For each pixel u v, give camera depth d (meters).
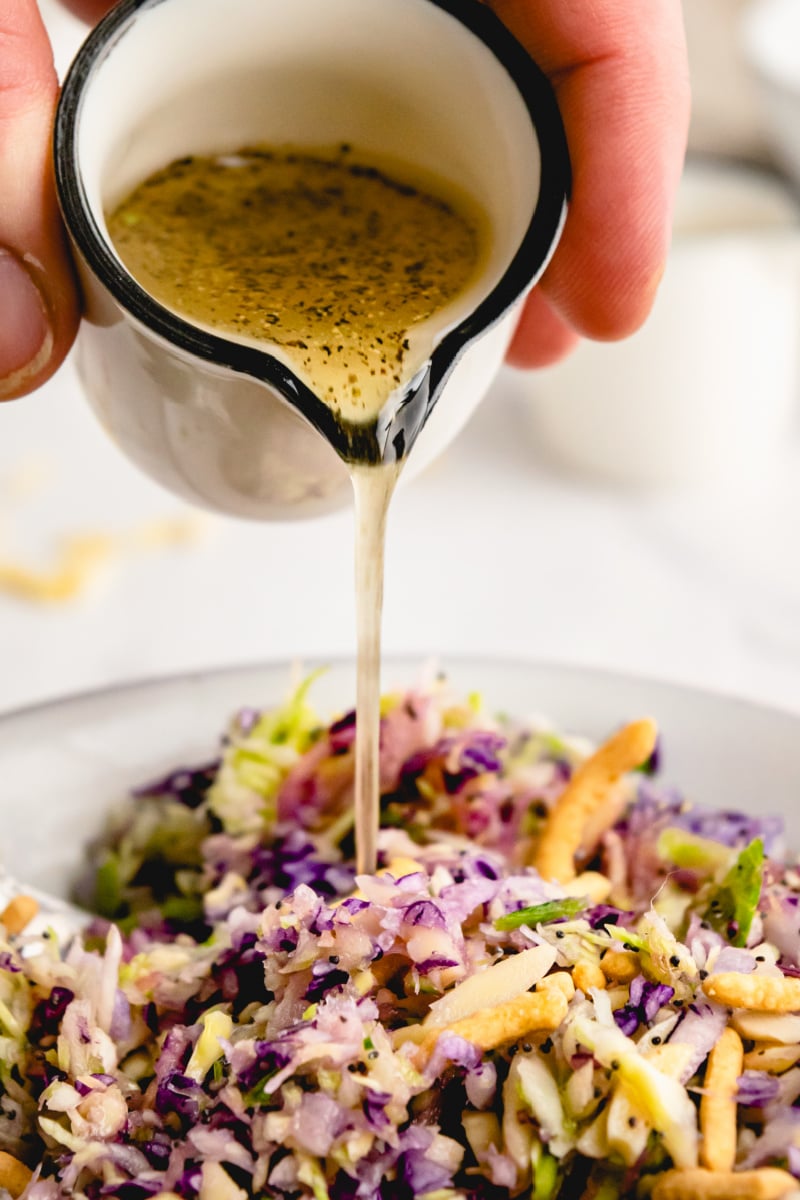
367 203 0.32
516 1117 0.29
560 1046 0.29
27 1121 0.31
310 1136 0.28
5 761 0.36
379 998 0.30
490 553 0.49
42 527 0.50
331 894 0.34
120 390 0.31
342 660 0.38
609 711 0.37
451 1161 0.29
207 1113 0.29
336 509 0.33
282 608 0.48
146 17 0.30
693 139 0.61
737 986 0.29
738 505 0.51
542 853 0.34
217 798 0.36
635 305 0.35
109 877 0.36
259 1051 0.29
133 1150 0.29
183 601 0.48
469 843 0.35
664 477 0.50
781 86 0.48
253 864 0.35
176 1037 0.30
